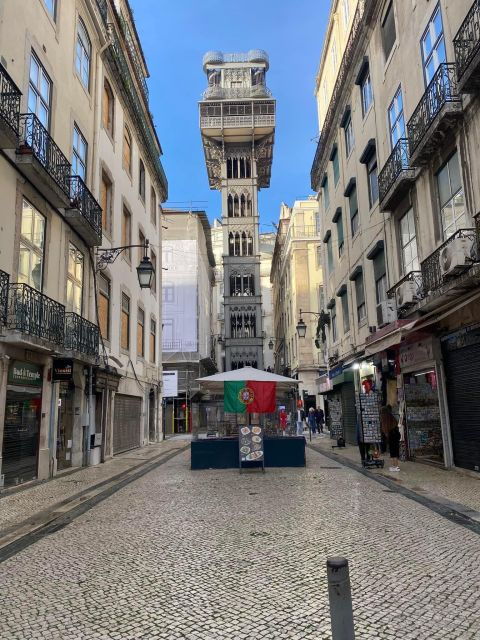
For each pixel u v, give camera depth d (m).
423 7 12.19
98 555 5.59
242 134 53.88
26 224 11.49
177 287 39.69
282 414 15.06
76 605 4.16
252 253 52.97
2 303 9.70
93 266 16.17
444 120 10.18
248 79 54.03
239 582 4.58
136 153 23.47
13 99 9.87
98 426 16.38
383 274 16.17
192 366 38.88
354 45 18.28
